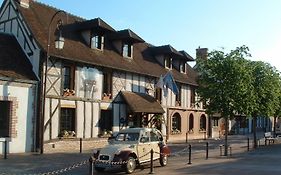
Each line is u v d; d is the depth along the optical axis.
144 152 14.68
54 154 19.34
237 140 34.34
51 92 21.00
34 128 20.05
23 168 14.32
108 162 13.29
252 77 22.11
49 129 20.77
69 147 21.77
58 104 21.34
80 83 22.83
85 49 23.92
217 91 20.66
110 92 24.95
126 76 26.48
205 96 21.08
